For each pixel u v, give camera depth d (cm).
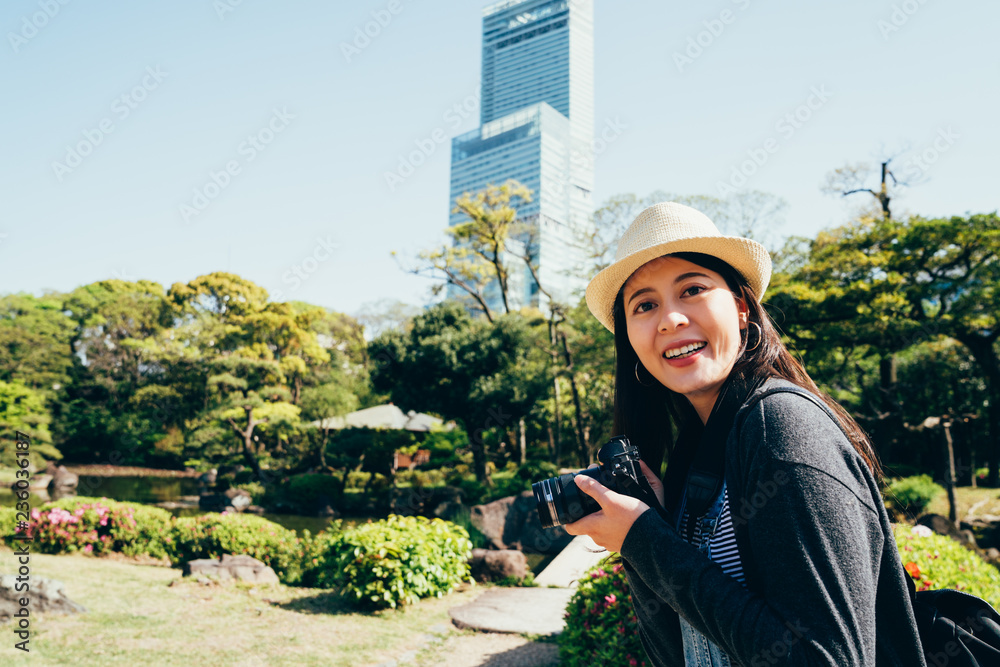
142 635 502
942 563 312
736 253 103
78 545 879
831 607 70
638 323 106
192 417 2862
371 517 1834
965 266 1175
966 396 1873
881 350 1276
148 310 3275
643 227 108
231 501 1970
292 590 714
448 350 1830
